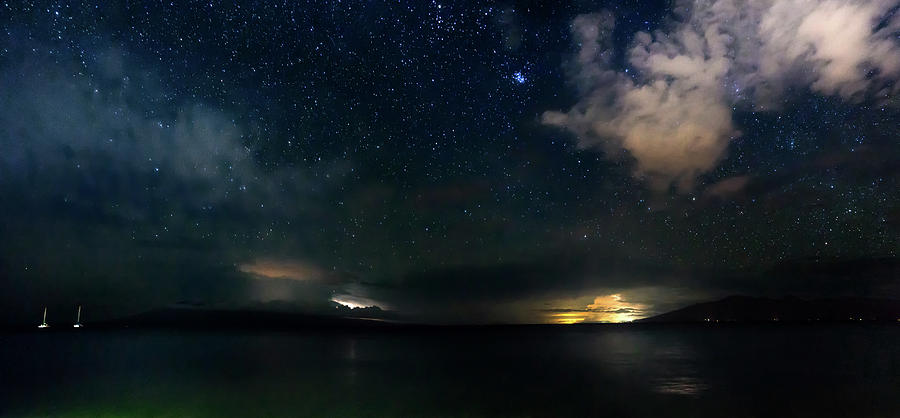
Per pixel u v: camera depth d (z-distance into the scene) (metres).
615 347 74.38
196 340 94.94
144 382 37.75
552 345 82.06
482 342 91.62
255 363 53.28
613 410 27.33
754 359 52.84
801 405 27.95
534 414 26.62
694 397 30.70
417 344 87.75
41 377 40.28
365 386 36.69
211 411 26.66
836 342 76.31
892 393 31.17
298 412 26.88
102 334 113.69
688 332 118.00
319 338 106.19
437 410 27.64
